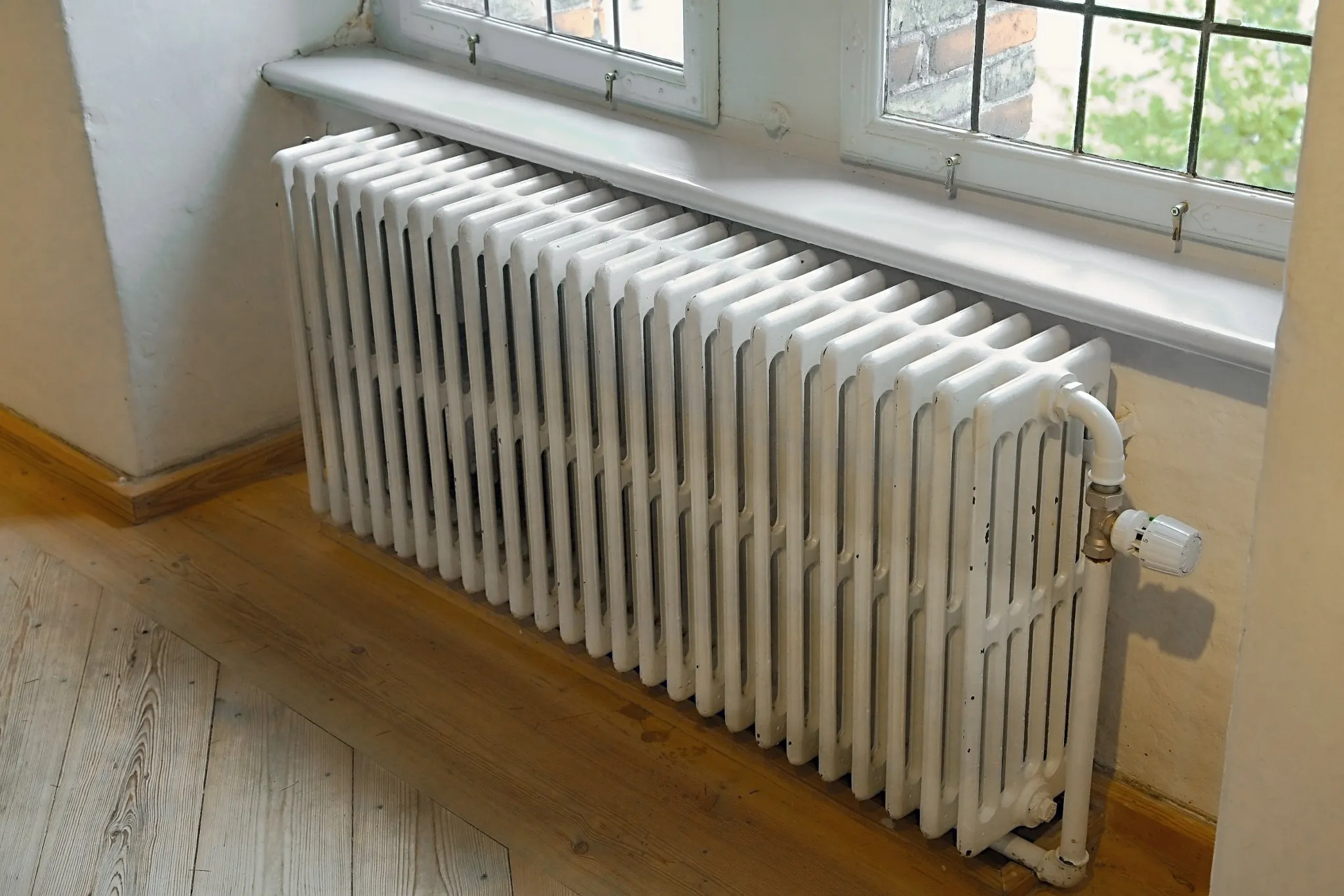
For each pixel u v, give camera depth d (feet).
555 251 5.80
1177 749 5.61
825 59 6.07
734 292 5.43
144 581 7.55
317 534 7.98
